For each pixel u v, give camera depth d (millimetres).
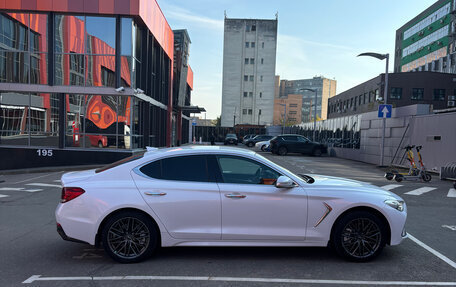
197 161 4414
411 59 77000
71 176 4426
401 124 17359
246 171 4422
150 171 4332
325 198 4289
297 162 20891
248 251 4742
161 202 4160
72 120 16844
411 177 12562
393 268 4160
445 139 13852
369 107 56469
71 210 4129
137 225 4219
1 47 16609
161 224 4164
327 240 4293
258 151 33594
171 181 4277
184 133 42562
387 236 4434
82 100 16828
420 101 53281
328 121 31141
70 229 4113
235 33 82062
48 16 16406
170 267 4105
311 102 173250
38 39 16719
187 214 4191
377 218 4316
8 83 16562
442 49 64188
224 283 3676
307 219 4273
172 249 4785
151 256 4484
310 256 4570
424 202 8648
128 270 4004
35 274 3877
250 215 4234
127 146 16922
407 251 4809
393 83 53250
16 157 16750
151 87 20547
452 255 4660
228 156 4453
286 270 4059
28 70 16703
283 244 4289
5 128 16828
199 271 3994
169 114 27719
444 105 53406
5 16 16578
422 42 72062
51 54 16531
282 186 4180
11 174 14000
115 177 4277
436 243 5203
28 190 9867
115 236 4176
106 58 16703
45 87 16609
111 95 16797
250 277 3840
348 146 25031
